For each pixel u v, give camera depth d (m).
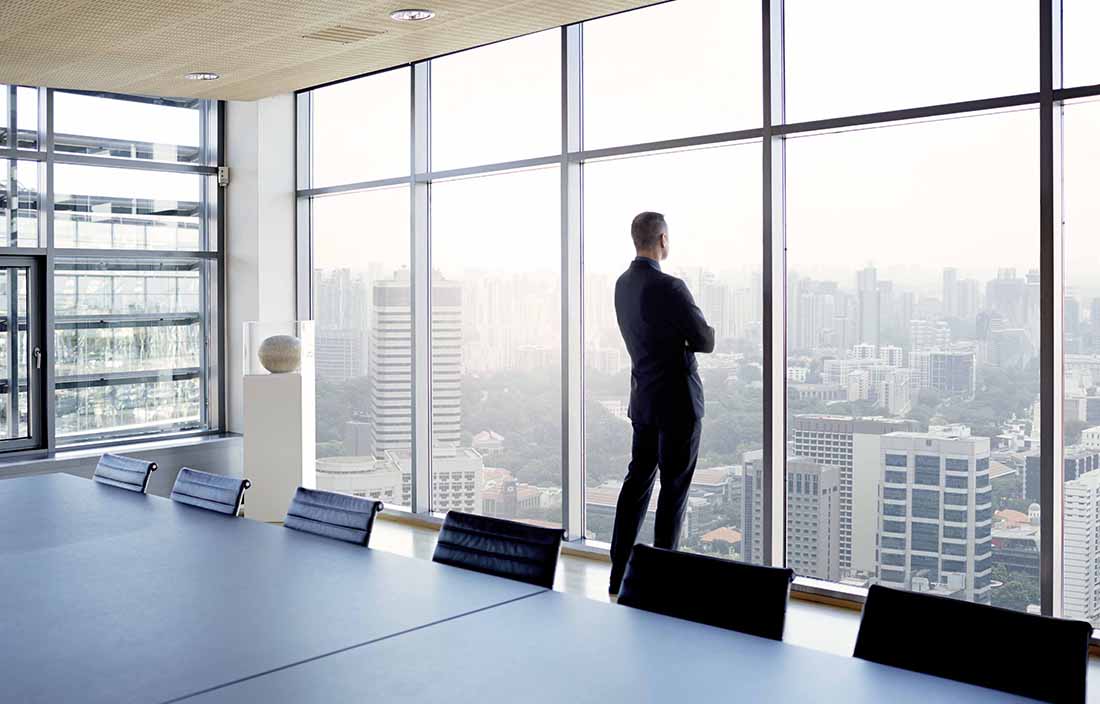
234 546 3.35
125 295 7.73
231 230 8.09
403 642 2.39
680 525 5.25
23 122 7.18
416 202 7.10
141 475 4.43
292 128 8.03
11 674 2.19
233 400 8.16
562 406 6.19
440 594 2.79
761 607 2.58
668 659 2.27
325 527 3.56
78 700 2.04
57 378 7.39
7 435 7.15
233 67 5.63
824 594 5.08
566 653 2.31
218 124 8.07
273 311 8.00
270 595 2.78
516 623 2.53
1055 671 2.14
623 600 2.82
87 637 2.43
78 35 4.87
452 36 5.00
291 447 6.92
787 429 5.30
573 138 6.09
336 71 5.77
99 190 7.57
